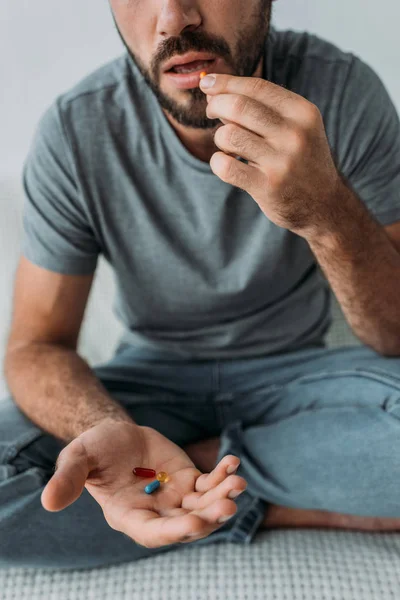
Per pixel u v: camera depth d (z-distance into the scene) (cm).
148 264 133
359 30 200
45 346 134
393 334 125
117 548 113
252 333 138
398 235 131
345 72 130
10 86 206
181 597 107
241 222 129
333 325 183
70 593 110
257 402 135
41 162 131
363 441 109
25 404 122
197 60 108
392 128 132
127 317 144
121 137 128
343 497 110
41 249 133
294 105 88
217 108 90
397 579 106
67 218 131
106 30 200
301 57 133
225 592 106
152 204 130
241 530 118
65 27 200
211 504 76
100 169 129
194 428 139
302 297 140
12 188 205
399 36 199
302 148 89
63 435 112
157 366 142
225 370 138
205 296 133
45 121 132
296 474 114
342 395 121
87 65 204
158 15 107
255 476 118
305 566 110
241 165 92
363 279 116
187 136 124
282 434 119
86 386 121
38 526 108
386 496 107
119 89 131
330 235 106
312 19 200
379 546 116
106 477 88
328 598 104
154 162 127
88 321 198
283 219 100
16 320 138
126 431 93
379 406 112
